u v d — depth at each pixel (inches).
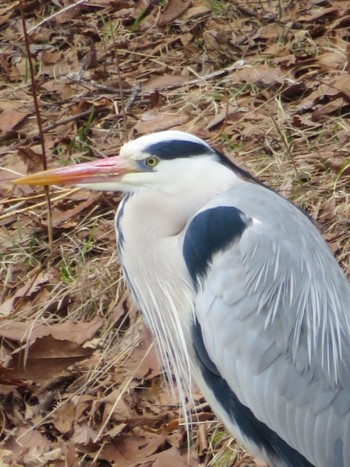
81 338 417.1
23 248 462.3
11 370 408.2
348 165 455.2
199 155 336.8
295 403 322.0
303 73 537.0
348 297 335.3
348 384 323.0
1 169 504.1
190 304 339.0
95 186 340.5
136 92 544.7
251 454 358.0
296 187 454.9
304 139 485.7
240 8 596.7
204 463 372.5
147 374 402.3
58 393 405.1
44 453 383.2
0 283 452.1
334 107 498.6
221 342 323.6
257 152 484.1
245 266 322.3
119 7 627.2
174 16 603.2
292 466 333.4
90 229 464.8
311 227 340.5
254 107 515.8
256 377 321.7
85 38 607.2
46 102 558.3
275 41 568.4
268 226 327.0
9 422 397.4
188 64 567.8
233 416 338.6
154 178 336.5
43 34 614.9
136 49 589.0
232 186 336.5
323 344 323.6
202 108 524.7
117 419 388.8
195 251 328.2
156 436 381.1
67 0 636.1
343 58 534.6
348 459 321.4
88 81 567.2
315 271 328.5
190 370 348.5
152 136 337.4
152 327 354.3
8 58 602.2
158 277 343.0
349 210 440.8
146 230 340.5
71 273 447.5
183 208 336.8
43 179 341.1
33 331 418.3
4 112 548.1
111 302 430.3
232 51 564.1
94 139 519.2
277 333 321.1
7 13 642.2
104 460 378.6
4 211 480.1
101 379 405.7
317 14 576.1
